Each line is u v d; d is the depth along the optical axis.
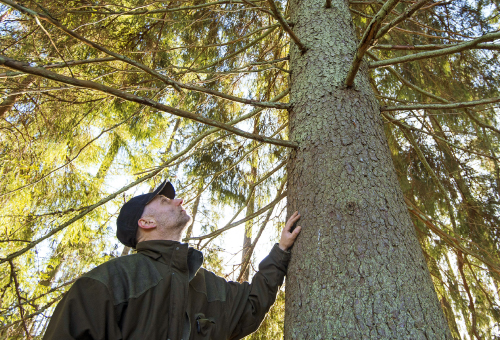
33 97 2.49
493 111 3.06
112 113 3.79
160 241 1.41
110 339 1.09
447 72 3.18
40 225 2.53
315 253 1.36
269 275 1.54
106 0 2.56
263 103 1.79
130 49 3.07
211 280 1.55
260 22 3.59
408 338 1.08
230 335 1.47
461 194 3.11
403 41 3.16
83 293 1.13
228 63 3.50
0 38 2.17
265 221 2.80
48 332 1.06
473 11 3.01
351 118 1.70
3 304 2.61
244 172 3.80
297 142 1.73
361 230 1.34
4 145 2.80
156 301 1.21
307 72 1.98
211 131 2.37
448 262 3.16
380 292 1.18
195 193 3.29
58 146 3.03
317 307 1.23
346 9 2.34
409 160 3.26
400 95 3.33
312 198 1.51
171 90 2.91
